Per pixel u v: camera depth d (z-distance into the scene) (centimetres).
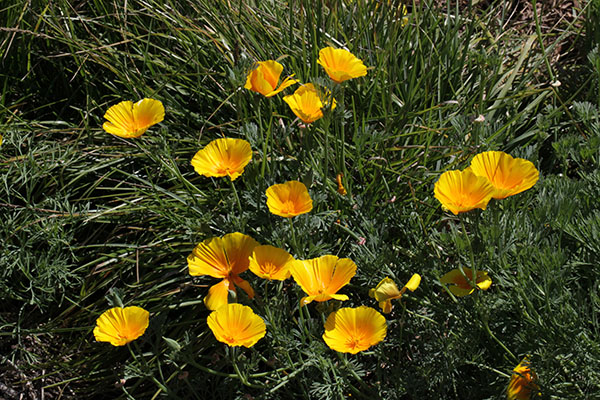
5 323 122
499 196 97
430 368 106
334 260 102
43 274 119
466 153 119
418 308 113
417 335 110
